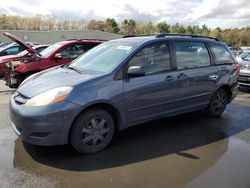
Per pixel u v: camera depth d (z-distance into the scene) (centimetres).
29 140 414
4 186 356
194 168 412
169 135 534
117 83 455
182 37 570
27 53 1089
